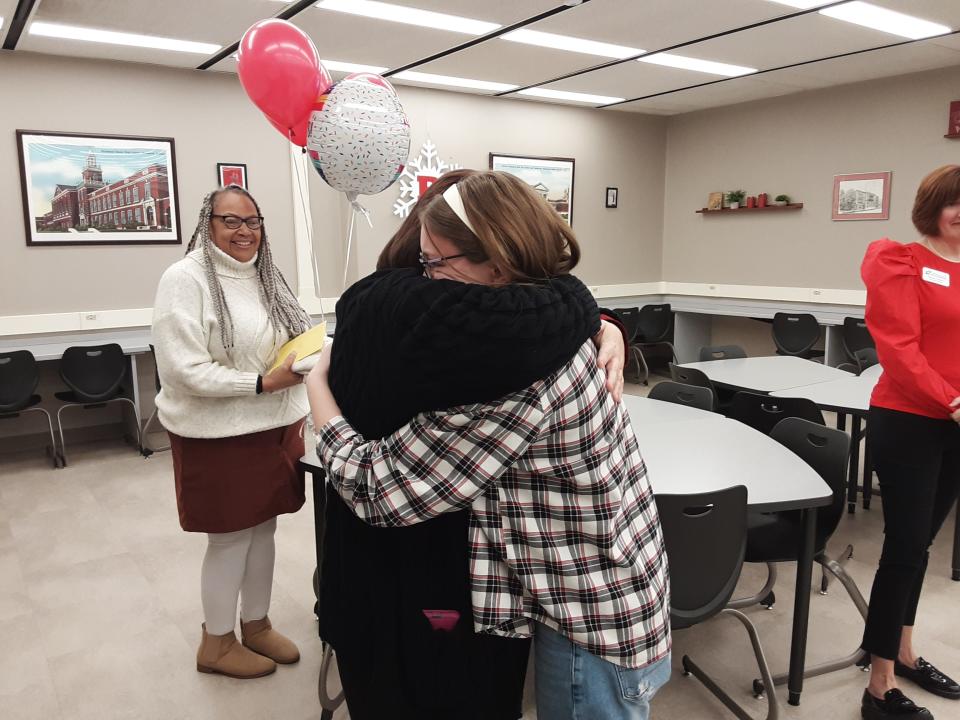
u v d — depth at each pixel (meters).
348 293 0.89
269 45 2.53
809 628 2.58
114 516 3.77
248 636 2.40
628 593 0.85
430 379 0.76
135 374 4.83
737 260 7.33
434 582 0.84
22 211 4.82
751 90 6.43
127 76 5.05
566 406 0.79
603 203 7.52
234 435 2.01
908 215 5.97
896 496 1.98
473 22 4.30
